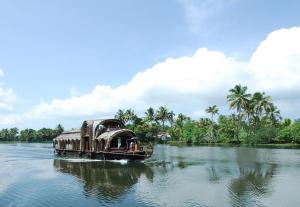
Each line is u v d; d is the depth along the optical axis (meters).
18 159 50.53
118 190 24.14
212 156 51.91
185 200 20.89
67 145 55.59
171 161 43.81
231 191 23.33
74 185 26.30
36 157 54.69
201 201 20.59
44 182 27.89
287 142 97.12
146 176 30.44
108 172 33.41
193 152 62.62
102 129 47.16
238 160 44.69
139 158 42.34
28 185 26.48
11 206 20.14
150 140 124.69
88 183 27.14
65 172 33.84
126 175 31.23
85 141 49.97
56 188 25.14
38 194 23.14
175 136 132.00
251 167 36.34
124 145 45.81
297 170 33.59
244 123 106.69
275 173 31.55
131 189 24.41
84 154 50.00
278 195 21.98
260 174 31.02
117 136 44.12
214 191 23.36
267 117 104.44
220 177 29.42
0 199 21.81
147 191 23.61
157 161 43.88
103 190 24.19
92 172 33.59
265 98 98.38
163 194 22.59
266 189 23.92
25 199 21.77
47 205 20.25
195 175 30.72
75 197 22.09
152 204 20.06
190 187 24.88
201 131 117.06
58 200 21.38
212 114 133.50
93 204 20.28
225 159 46.28
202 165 38.72
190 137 116.00
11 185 26.50
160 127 133.62
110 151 43.72
